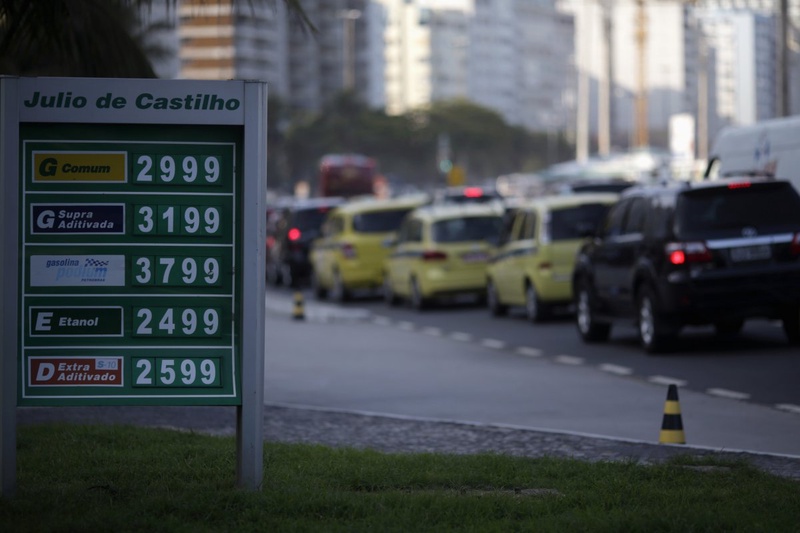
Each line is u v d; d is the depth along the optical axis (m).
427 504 19.89
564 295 62.12
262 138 19.75
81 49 32.34
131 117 19.55
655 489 21.36
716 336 52.91
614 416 33.94
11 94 19.31
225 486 21.17
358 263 83.12
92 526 18.22
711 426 31.75
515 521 18.88
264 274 19.88
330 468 23.64
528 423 33.09
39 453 25.59
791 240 45.81
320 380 43.69
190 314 19.84
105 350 19.64
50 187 19.56
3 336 19.33
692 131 120.12
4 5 29.28
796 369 41.94
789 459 25.52
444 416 34.75
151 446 26.62
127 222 19.72
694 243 45.59
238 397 19.95
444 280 73.31
